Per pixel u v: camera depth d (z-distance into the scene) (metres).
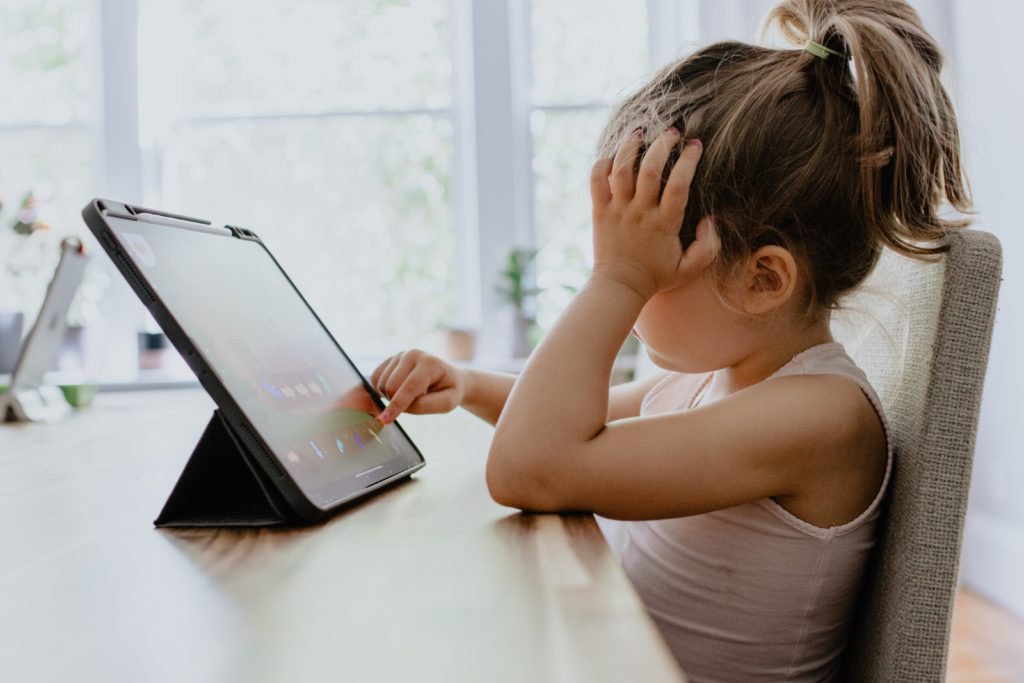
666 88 0.80
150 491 0.75
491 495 0.66
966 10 2.48
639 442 0.67
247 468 0.63
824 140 0.75
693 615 0.82
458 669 0.34
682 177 0.71
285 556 0.53
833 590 0.76
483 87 2.93
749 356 0.81
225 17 3.00
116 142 2.93
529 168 3.03
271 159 3.02
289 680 0.34
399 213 3.03
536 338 2.84
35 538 0.59
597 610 0.41
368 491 0.69
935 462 0.65
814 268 0.76
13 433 1.25
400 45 3.02
